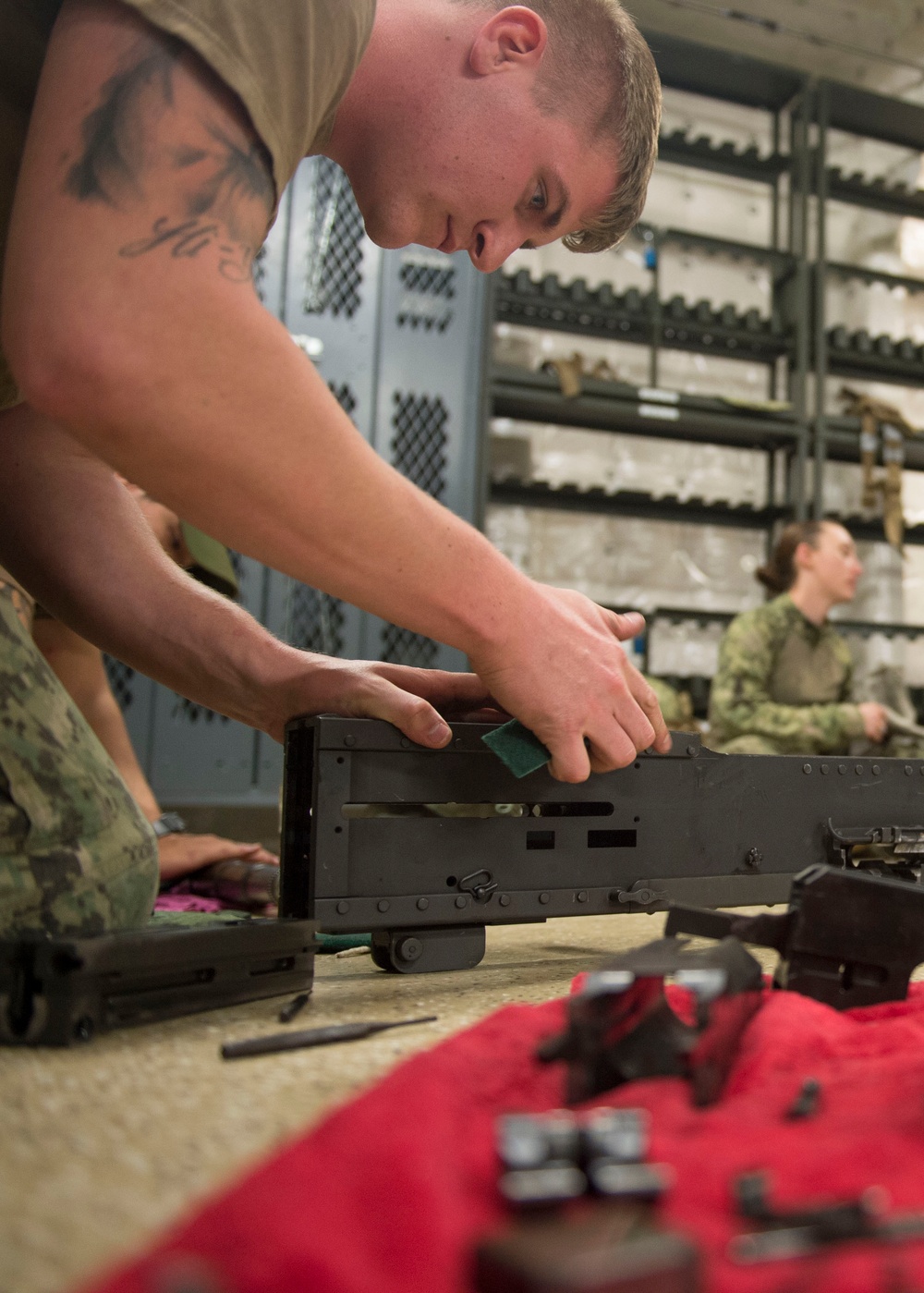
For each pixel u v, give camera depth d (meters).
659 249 3.95
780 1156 0.41
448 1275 0.30
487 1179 0.39
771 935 0.78
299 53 0.77
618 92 1.05
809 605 3.63
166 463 0.70
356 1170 0.36
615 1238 0.28
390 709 1.01
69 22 0.73
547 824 1.11
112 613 1.16
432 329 3.55
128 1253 0.36
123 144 0.69
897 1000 0.78
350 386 3.49
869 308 4.26
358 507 0.75
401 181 1.04
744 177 4.20
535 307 3.74
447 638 0.86
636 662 3.87
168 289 0.67
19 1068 0.62
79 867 0.91
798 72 4.12
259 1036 0.72
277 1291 0.29
